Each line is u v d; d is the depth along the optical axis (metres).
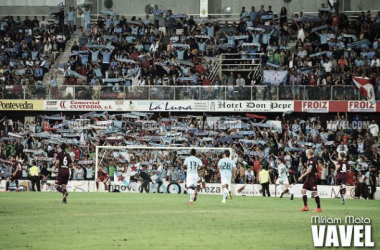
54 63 63.72
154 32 65.50
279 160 45.16
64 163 32.59
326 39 61.09
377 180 47.94
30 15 72.19
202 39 62.91
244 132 54.56
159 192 48.72
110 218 24.73
